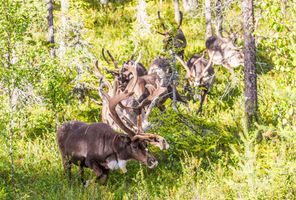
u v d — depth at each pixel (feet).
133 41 133.18
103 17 176.76
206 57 144.97
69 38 112.16
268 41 60.70
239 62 132.05
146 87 93.35
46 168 76.79
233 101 108.68
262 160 70.28
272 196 55.62
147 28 150.92
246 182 59.98
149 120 82.89
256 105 86.28
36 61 83.41
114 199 67.41
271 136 82.84
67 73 104.83
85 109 100.83
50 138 86.12
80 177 71.10
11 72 68.69
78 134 70.23
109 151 66.90
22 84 74.84
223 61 134.31
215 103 109.09
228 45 134.41
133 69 80.02
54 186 69.15
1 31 68.80
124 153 66.18
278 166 59.62
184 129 82.02
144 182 67.67
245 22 84.89
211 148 77.41
